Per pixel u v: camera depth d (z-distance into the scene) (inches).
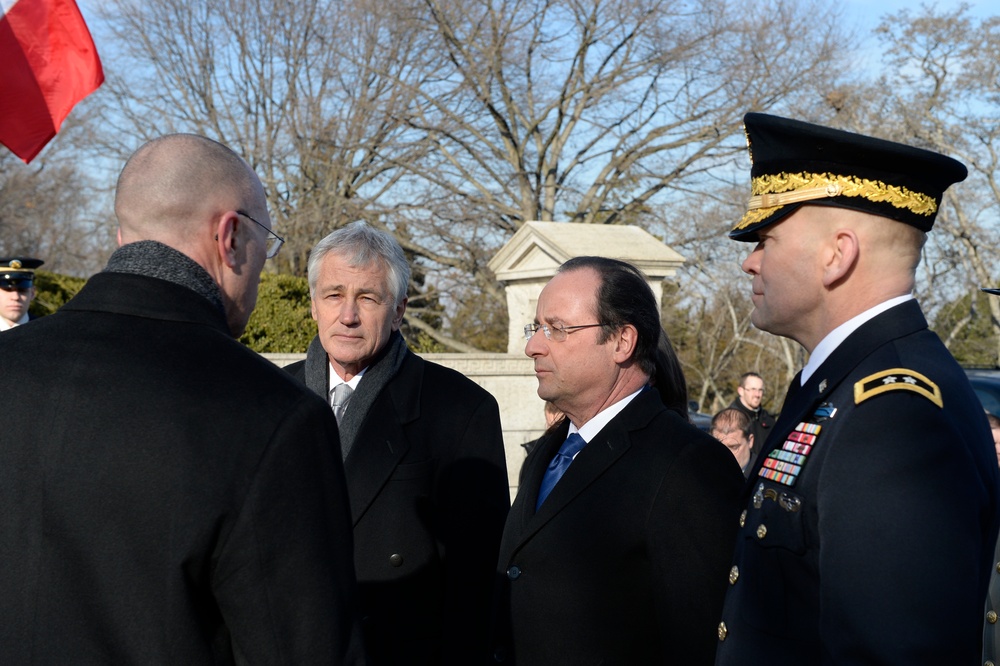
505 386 257.4
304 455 58.7
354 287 107.3
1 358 59.9
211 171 64.0
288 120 702.5
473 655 101.6
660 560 78.3
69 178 930.7
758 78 697.6
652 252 251.9
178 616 55.1
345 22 673.6
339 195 706.2
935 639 49.3
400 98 701.3
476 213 717.9
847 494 53.6
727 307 796.0
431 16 686.5
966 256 791.7
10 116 192.2
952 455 52.6
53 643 54.9
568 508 83.6
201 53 732.0
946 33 698.2
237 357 60.7
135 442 56.2
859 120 705.6
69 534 55.6
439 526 105.7
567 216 770.8
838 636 52.2
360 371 112.8
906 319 59.6
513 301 277.4
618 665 79.6
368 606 101.0
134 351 58.9
